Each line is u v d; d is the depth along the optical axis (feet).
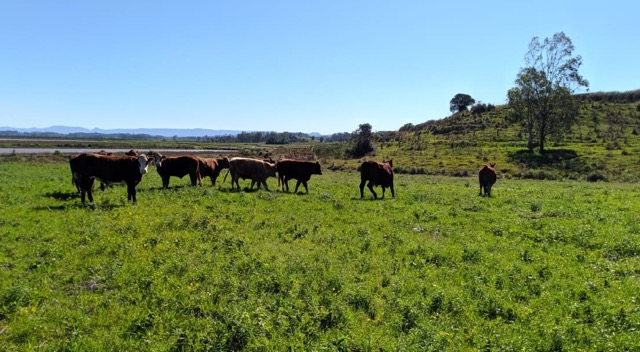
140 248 38.88
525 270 36.60
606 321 27.04
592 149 210.18
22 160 162.20
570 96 224.94
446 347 23.18
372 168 80.02
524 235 50.62
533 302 29.89
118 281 31.27
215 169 95.61
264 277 31.94
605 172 163.02
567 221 57.62
